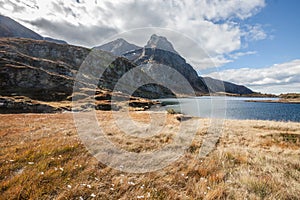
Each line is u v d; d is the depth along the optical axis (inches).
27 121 548.7
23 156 213.5
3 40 4352.9
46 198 137.3
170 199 150.9
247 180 188.7
